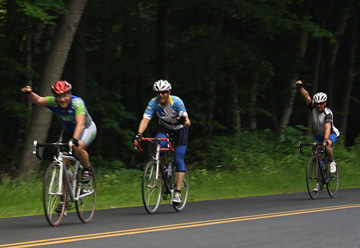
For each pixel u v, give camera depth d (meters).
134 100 53.81
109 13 47.06
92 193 17.62
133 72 51.69
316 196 25.12
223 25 48.38
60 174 16.28
